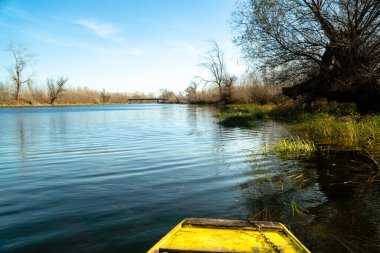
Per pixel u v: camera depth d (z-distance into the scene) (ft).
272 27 57.82
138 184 22.16
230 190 20.59
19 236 14.11
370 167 25.63
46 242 13.52
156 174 24.98
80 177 24.32
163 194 19.85
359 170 24.85
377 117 46.37
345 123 43.29
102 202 18.44
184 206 17.70
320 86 60.64
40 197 19.51
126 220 15.76
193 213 16.69
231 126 62.80
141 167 27.50
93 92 321.93
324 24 53.42
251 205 17.81
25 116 110.73
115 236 14.02
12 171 26.68
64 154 34.58
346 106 67.87
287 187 21.03
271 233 11.77
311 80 61.41
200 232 11.75
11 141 45.50
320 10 53.31
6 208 17.61
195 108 161.79
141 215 16.42
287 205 17.81
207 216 16.29
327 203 17.98
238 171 25.50
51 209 17.38
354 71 51.57
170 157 31.78
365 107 56.24
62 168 27.58
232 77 157.07
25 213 16.83
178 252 10.28
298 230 14.62
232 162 28.84
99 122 81.92
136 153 34.42
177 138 46.47
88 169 27.04
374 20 50.52
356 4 50.11
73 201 18.69
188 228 12.10
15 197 19.56
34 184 22.48
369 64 51.44
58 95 266.36
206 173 25.08
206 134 50.57
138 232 14.40
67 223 15.47
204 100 217.15
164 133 53.78
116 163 29.35
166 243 10.74
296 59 59.67
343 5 51.80
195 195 19.61
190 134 51.26
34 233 14.39
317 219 15.80
